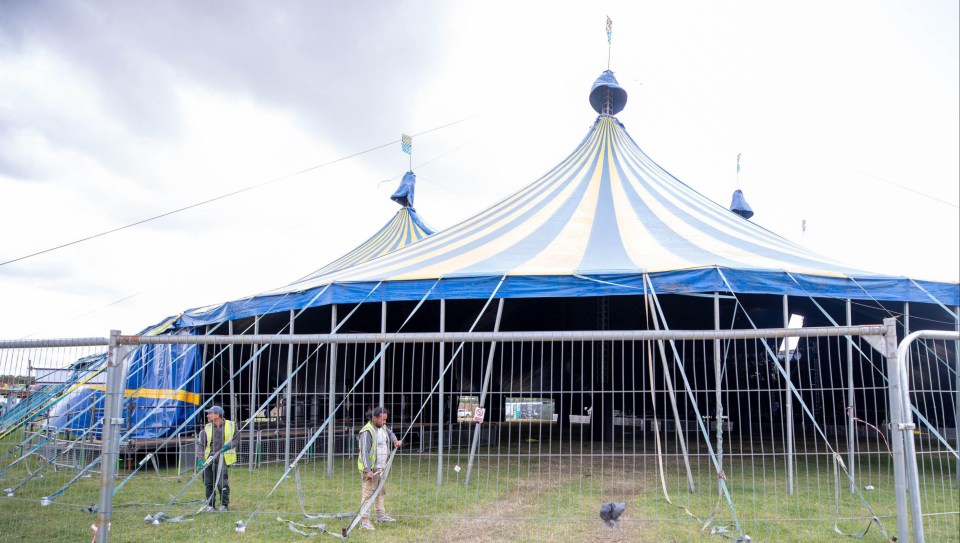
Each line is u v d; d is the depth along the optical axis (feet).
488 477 28.60
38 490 26.94
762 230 44.11
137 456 33.14
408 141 49.55
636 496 24.52
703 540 18.63
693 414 57.26
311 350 46.55
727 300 40.50
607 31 57.62
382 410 21.53
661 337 15.46
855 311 41.57
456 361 51.60
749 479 28.58
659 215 39.75
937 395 42.19
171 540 18.95
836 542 18.65
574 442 45.75
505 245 36.88
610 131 50.88
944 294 30.53
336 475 29.91
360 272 36.11
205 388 42.55
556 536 18.99
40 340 16.88
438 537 18.98
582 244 35.73
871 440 47.91
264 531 19.85
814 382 50.98
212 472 22.86
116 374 15.88
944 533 19.58
